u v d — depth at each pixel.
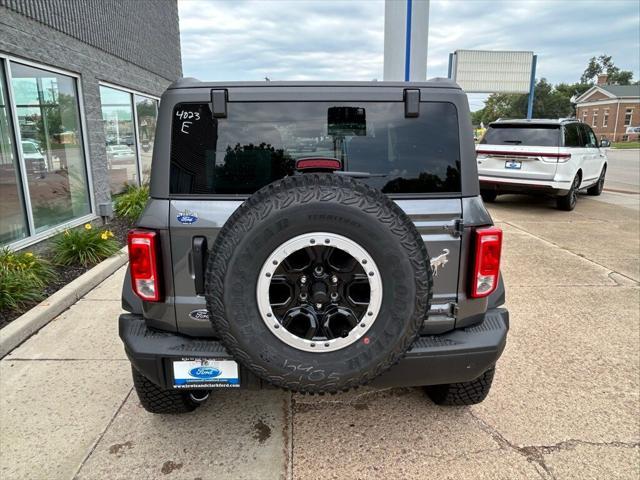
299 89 2.26
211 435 2.68
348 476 2.37
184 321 2.25
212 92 2.21
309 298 2.04
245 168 2.26
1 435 2.65
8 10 5.36
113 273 5.63
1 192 5.46
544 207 10.46
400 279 1.93
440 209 2.24
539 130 9.34
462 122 2.29
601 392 3.15
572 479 2.36
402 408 2.96
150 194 2.25
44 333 3.94
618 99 64.75
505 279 5.52
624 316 4.43
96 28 7.75
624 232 7.98
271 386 2.20
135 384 2.62
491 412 2.92
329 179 1.95
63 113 6.86
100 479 2.33
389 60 7.38
